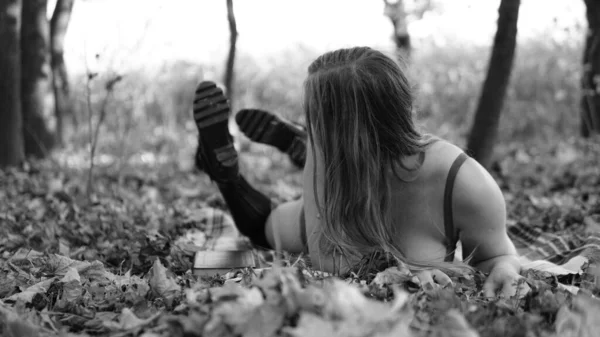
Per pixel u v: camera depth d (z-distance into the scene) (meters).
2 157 6.06
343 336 1.44
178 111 9.79
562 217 4.01
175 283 2.24
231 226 3.90
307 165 2.67
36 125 6.62
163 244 3.12
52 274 2.55
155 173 6.75
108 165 6.59
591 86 7.39
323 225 2.48
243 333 1.60
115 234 3.53
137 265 3.00
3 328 1.87
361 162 2.38
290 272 1.96
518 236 3.70
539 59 10.20
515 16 5.13
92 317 2.04
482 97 5.27
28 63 6.57
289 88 11.11
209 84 3.16
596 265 2.50
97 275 2.58
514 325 1.78
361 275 2.32
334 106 2.41
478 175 2.44
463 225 2.48
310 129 2.50
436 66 10.66
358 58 2.44
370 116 2.38
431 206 2.46
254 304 1.65
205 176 6.62
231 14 6.36
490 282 2.31
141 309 2.04
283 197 5.32
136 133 8.23
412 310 1.74
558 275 2.48
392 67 2.44
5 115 6.03
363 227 2.40
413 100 2.52
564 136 9.30
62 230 3.70
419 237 2.48
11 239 3.46
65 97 7.11
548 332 1.76
